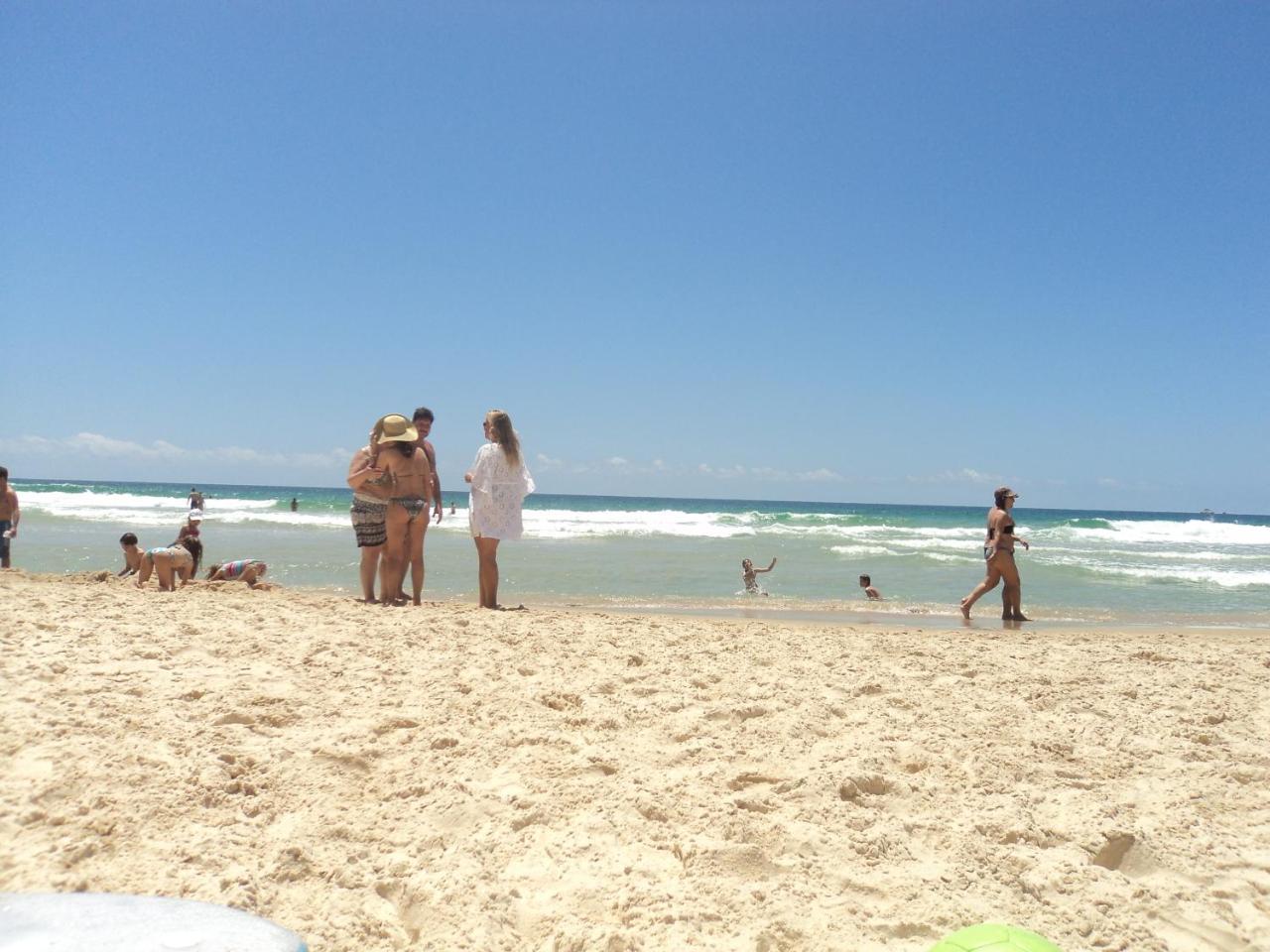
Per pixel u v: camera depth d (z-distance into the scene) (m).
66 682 4.43
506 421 8.58
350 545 19.33
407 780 3.64
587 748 4.08
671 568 17.25
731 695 5.07
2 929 1.84
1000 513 10.47
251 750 3.78
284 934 1.92
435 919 2.76
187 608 6.90
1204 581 17.61
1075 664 6.35
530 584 13.62
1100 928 2.87
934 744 4.33
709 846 3.19
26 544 17.38
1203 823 3.61
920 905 2.92
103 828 3.00
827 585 15.26
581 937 2.66
